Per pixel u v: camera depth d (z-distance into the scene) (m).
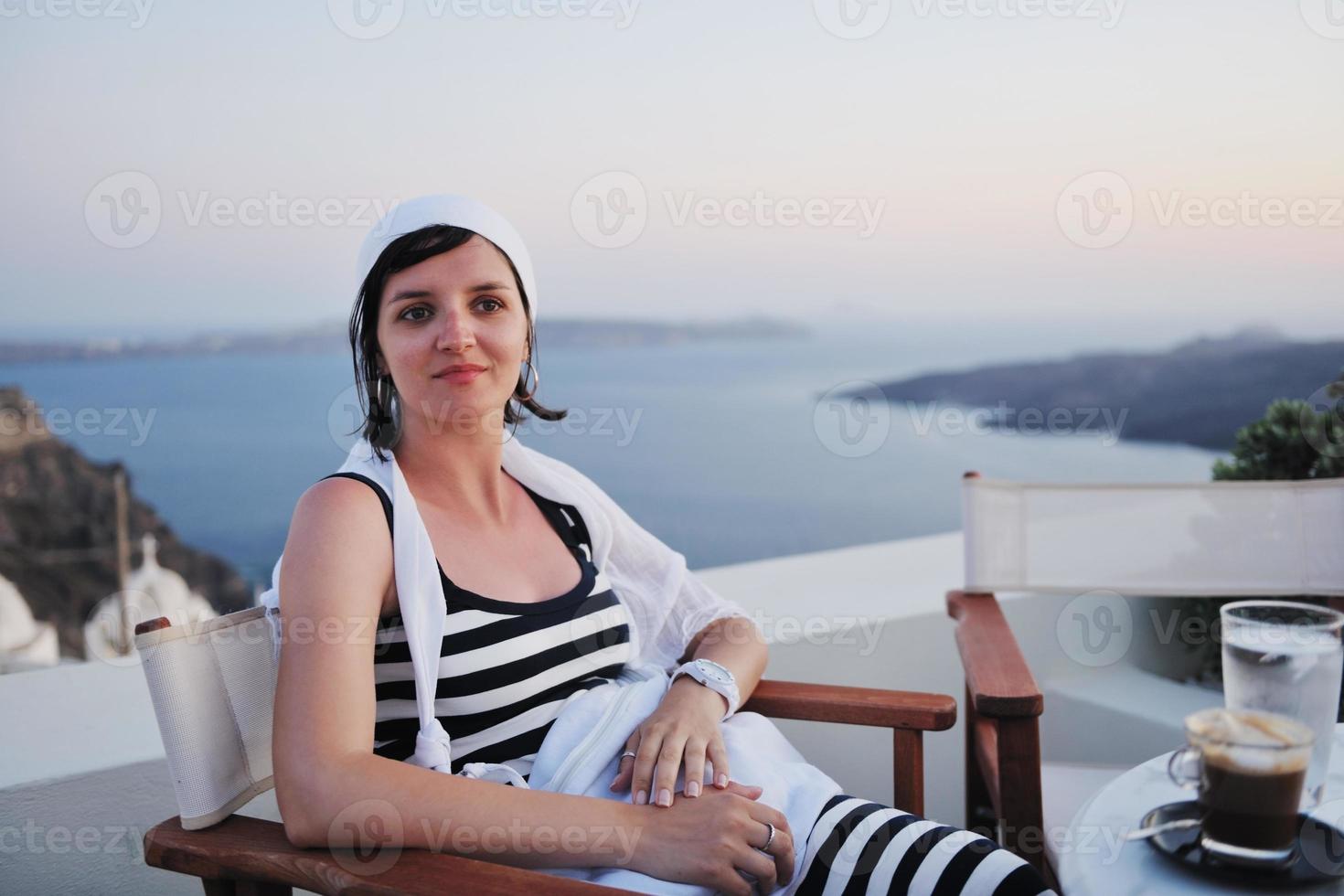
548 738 1.18
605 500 1.47
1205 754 0.88
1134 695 2.30
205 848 0.98
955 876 1.02
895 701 1.34
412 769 1.00
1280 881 0.85
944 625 2.28
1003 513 1.96
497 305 1.25
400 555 1.13
